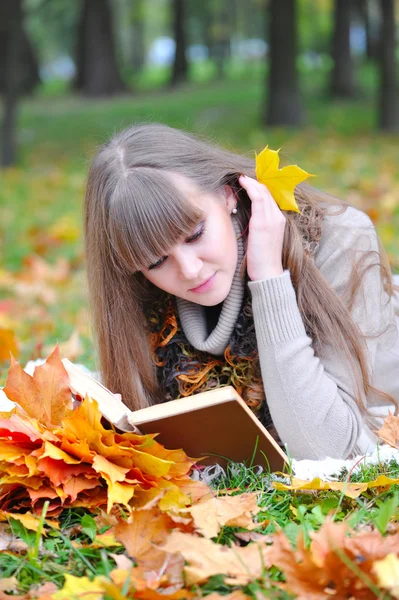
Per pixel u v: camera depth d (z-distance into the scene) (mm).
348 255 2268
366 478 1950
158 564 1547
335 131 13680
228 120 15703
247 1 37250
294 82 14102
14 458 1773
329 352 2186
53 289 4707
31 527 1712
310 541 1622
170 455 1842
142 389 2299
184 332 2248
